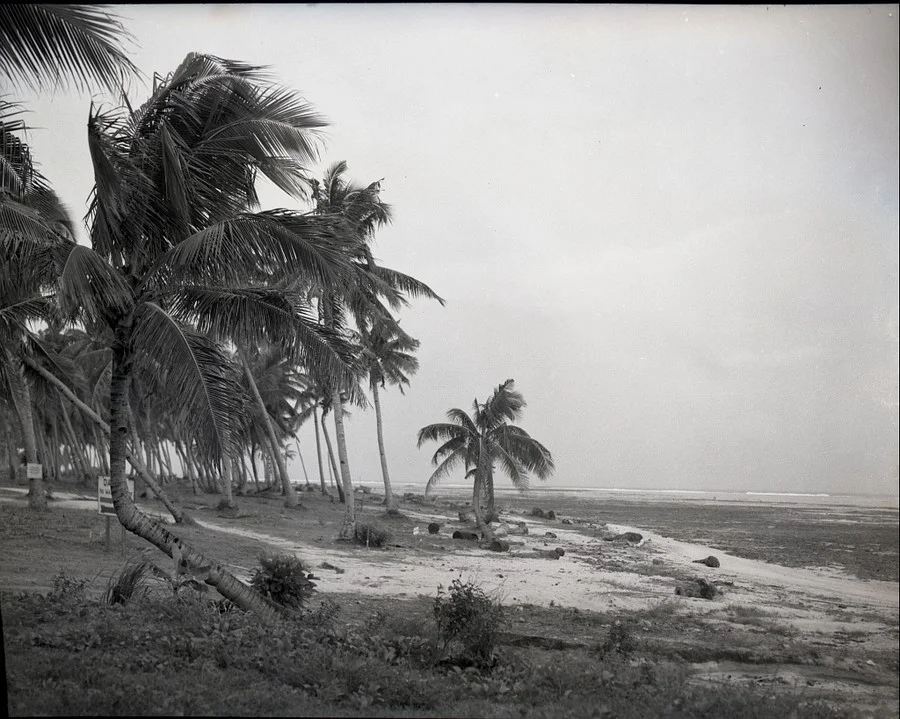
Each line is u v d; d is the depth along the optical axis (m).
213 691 6.48
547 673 9.16
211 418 11.21
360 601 15.96
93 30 8.10
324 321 21.98
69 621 8.90
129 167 11.09
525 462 34.97
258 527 29.48
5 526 20.58
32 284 12.12
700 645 13.38
